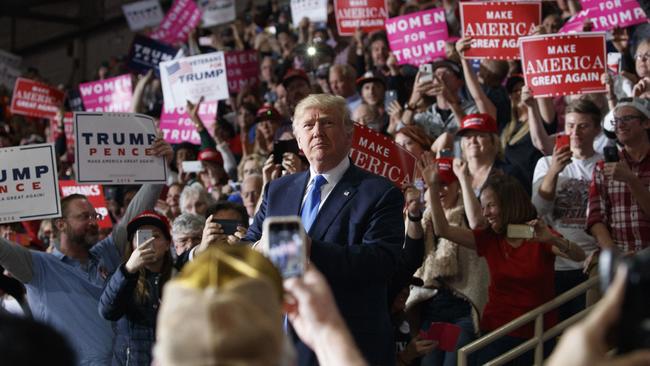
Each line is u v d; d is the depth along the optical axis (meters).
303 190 3.96
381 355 3.77
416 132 6.38
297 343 3.65
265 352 1.31
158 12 14.62
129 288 4.91
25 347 1.24
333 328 1.57
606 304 1.21
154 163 5.94
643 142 5.41
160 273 5.23
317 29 11.06
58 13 22.27
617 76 7.13
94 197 7.91
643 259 1.22
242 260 1.54
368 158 5.39
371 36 9.82
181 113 9.52
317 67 10.02
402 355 5.14
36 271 5.35
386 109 8.46
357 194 3.85
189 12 12.80
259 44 12.57
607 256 1.31
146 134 5.95
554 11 9.21
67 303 5.35
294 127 4.03
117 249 5.73
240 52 10.31
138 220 5.27
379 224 3.78
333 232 3.80
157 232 5.26
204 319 1.31
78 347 5.31
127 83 10.77
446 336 5.14
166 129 9.55
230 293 1.36
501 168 6.31
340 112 3.92
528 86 6.68
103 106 10.89
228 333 1.30
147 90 12.77
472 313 5.33
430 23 8.55
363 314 3.74
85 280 5.43
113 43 20.72
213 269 1.41
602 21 7.70
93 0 21.25
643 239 5.18
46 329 1.28
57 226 5.68
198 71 9.38
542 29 7.35
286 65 10.62
